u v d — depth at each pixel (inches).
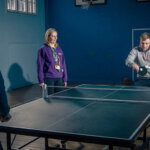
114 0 295.6
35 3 307.4
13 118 85.7
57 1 320.2
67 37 322.0
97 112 91.4
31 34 301.4
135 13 288.7
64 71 163.6
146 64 151.8
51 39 151.9
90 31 310.5
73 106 101.0
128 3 290.2
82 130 72.2
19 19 282.2
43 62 154.6
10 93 253.8
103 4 300.4
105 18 301.9
